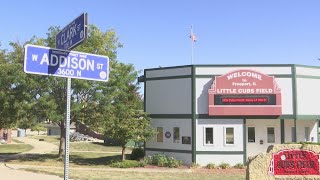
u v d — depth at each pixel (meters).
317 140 28.31
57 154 34.97
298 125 28.05
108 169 24.50
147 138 27.83
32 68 5.79
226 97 26.53
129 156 32.31
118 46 32.69
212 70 27.20
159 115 28.88
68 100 5.93
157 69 29.33
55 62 5.97
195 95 27.17
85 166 26.41
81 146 46.34
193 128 26.92
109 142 48.25
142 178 19.97
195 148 26.77
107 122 27.83
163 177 20.73
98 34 30.77
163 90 28.86
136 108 30.42
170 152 27.98
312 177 12.88
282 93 26.81
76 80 27.62
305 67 27.42
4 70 28.27
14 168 23.72
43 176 19.44
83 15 5.77
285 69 26.95
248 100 26.36
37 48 5.85
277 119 27.12
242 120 26.73
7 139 54.59
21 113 28.86
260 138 27.41
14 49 31.45
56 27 30.02
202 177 21.08
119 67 30.55
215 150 26.67
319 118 27.36
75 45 6.00
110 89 29.08
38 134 91.81
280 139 27.30
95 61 6.38
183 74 27.81
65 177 5.65
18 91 28.75
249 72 26.52
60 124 30.86
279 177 12.94
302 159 13.03
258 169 13.03
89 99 29.78
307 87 27.34
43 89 28.48
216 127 26.84
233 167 26.11
